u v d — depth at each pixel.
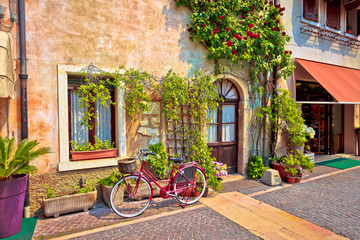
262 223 3.86
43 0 4.20
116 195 4.41
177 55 5.58
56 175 4.34
